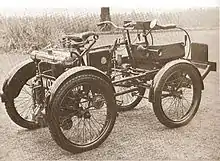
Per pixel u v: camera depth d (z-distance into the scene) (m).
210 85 4.18
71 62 2.74
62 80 2.56
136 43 3.47
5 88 3.12
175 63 3.16
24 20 4.44
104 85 2.75
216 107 3.64
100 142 2.84
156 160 2.59
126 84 3.46
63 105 2.77
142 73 3.40
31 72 3.21
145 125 3.34
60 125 2.74
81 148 2.73
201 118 3.41
